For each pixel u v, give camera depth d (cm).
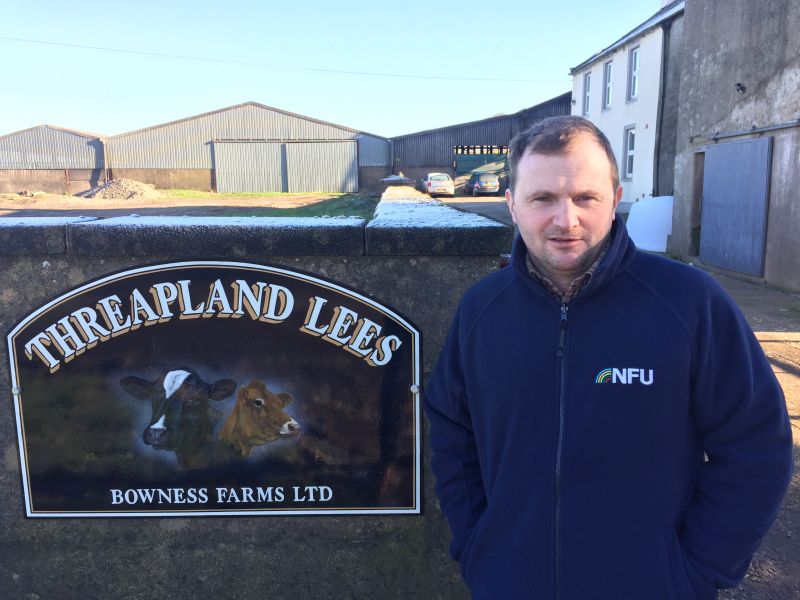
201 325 224
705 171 1188
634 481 143
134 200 3453
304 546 234
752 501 142
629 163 2145
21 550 237
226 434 229
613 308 146
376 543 234
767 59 990
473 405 165
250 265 221
